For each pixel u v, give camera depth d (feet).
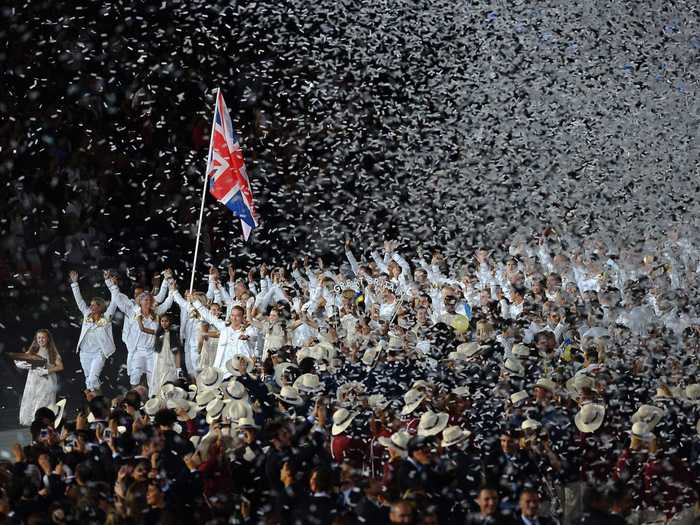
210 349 166.71
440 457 88.43
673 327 167.94
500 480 84.58
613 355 132.26
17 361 153.28
